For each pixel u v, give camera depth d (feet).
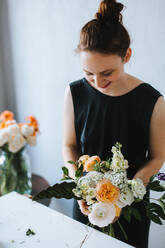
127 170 3.61
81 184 2.23
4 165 4.66
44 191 2.27
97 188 2.14
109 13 2.69
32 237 2.49
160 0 4.29
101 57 2.59
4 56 7.13
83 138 3.72
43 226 2.64
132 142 3.49
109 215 2.12
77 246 2.38
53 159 7.09
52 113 6.68
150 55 4.67
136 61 4.88
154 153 3.40
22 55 6.72
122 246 2.38
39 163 7.47
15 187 4.73
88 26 2.68
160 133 3.28
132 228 3.57
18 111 7.47
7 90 7.47
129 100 3.34
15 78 7.14
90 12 5.16
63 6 5.51
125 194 2.17
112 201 2.12
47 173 7.37
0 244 2.40
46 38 6.07
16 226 2.64
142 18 4.57
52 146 6.99
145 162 3.47
